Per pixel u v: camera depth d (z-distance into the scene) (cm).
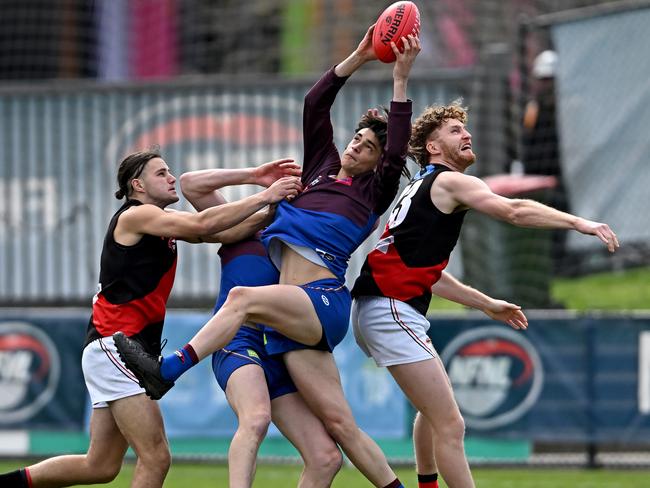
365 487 3384
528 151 4809
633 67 4644
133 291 2153
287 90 4838
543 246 4609
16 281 4906
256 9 6191
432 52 6038
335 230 2158
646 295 5050
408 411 3784
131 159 2206
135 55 6128
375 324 2186
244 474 2036
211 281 4741
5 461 3900
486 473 3750
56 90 4916
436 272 2192
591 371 3759
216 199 2383
